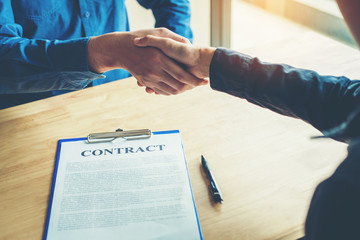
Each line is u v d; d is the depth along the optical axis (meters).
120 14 1.31
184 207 0.67
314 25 3.01
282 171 0.75
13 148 0.83
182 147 0.81
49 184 0.73
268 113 0.92
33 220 0.66
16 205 0.69
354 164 0.45
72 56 0.94
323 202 0.46
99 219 0.65
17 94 1.22
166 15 1.33
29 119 0.92
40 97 1.25
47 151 0.82
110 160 0.78
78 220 0.65
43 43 0.97
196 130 0.87
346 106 0.62
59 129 0.88
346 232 0.43
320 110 0.66
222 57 0.78
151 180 0.73
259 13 3.46
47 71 0.99
